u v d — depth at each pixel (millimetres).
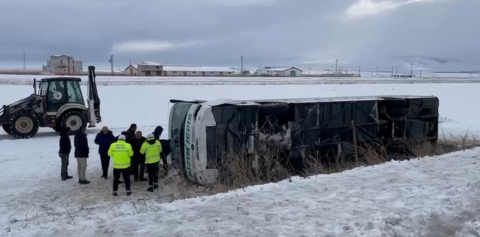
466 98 35062
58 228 5387
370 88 45125
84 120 17672
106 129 11125
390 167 8266
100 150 10984
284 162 10672
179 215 5695
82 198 9398
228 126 9984
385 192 6523
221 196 6684
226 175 9883
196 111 10023
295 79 68688
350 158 11609
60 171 11742
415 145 12555
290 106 10742
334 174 7984
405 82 60250
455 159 8797
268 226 5211
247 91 39188
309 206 5941
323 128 11211
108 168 12062
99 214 7949
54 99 17562
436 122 13648
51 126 17609
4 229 7273
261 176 10148
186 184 10242
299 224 5246
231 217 5578
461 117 24453
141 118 23516
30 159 13086
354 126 11711
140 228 5246
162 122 22078
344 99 12016
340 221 5266
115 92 36188
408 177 7395
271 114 10477
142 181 10852
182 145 10820
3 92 32906
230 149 10016
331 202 6094
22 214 8258
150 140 9977
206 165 9789
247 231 5066
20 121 16781
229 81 55250
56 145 15312
